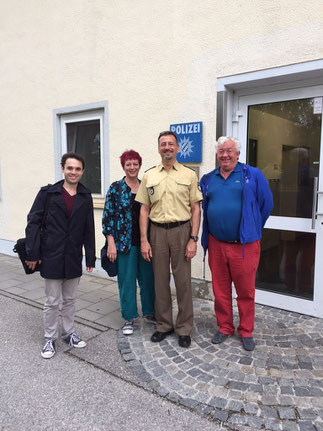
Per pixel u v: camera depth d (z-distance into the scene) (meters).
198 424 2.16
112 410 2.30
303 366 2.67
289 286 3.70
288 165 3.59
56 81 5.25
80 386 2.56
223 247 2.96
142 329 3.39
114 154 4.72
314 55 3.15
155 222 3.04
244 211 2.82
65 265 2.93
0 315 3.86
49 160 5.57
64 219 2.91
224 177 2.92
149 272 3.37
